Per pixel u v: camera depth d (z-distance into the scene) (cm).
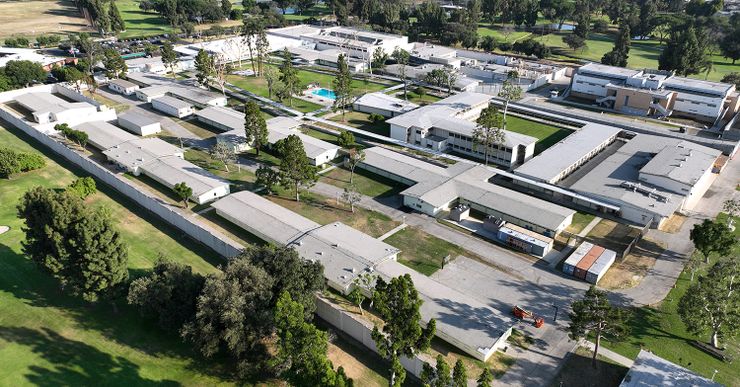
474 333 6588
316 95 17138
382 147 12475
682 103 15462
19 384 5997
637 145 12175
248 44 19600
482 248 8844
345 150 12612
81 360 6384
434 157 12406
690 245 8894
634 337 6894
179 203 10119
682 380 5897
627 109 15962
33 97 15200
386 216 9812
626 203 9669
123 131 13062
